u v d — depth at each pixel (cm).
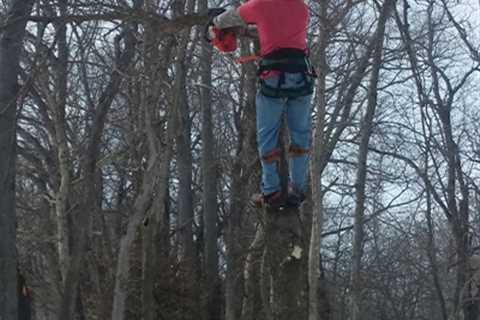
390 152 2534
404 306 2845
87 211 1240
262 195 712
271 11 659
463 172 2272
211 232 2403
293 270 710
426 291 3058
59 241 1692
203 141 2372
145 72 1000
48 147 2186
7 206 1016
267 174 686
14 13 952
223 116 2878
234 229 2041
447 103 2066
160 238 2062
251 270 1880
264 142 679
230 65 2169
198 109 2519
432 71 2083
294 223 713
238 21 679
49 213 2173
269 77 661
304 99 675
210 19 718
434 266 2084
